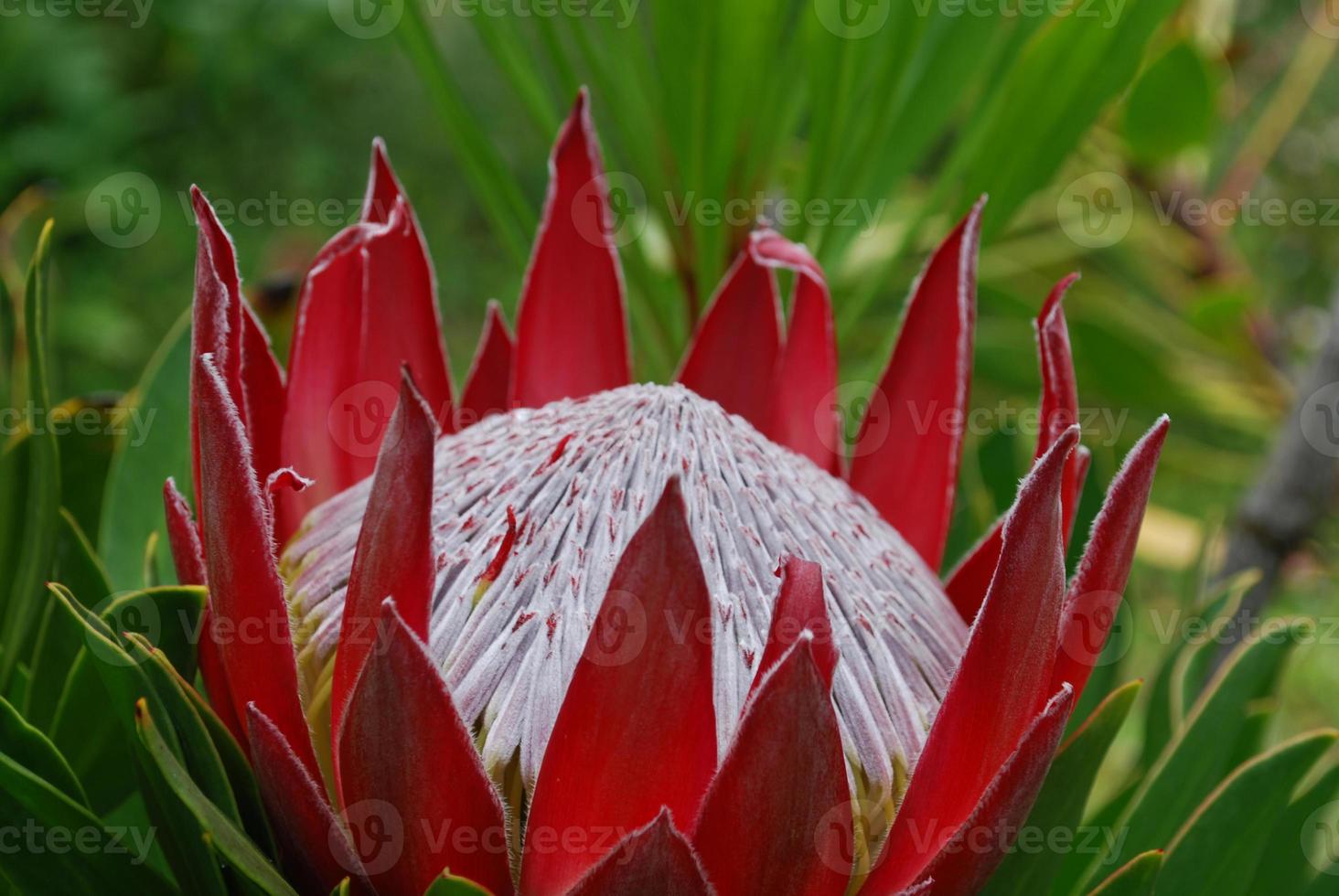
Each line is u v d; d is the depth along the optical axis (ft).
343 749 1.83
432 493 1.82
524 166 7.97
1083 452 2.01
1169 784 2.11
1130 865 1.94
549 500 1.92
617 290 2.12
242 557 1.85
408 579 1.82
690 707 1.81
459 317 8.11
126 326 7.09
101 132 7.55
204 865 1.90
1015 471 2.31
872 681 1.91
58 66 7.54
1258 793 2.04
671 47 2.12
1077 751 1.97
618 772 1.82
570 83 2.18
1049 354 1.96
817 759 1.81
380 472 1.82
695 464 1.94
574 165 2.10
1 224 2.28
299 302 2.00
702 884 1.81
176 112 8.28
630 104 2.19
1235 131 3.92
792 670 1.79
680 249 2.22
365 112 8.62
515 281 3.10
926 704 1.93
